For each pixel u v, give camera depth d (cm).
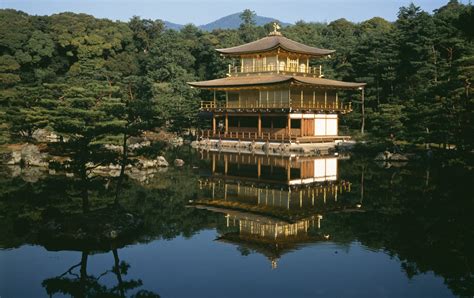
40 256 2219
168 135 8619
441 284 1902
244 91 7819
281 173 4766
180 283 1909
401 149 5888
